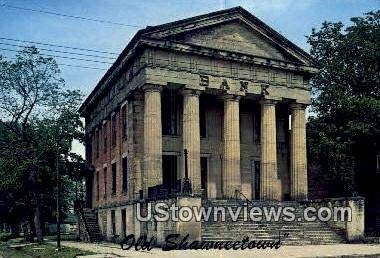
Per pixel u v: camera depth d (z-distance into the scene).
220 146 39.34
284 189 41.69
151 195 31.95
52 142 46.88
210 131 39.22
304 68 39.69
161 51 34.44
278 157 42.00
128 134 36.28
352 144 43.62
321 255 22.23
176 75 34.59
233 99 36.75
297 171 39.31
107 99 44.50
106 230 42.84
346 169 42.34
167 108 37.78
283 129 42.75
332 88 44.28
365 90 45.53
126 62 36.81
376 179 46.06
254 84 37.69
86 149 55.03
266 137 37.94
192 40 35.78
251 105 41.38
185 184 27.81
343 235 32.53
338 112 43.88
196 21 35.53
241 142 40.50
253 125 41.19
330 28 46.25
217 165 38.97
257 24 38.09
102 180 45.94
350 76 45.22
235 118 36.62
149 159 33.03
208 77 35.81
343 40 45.31
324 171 47.50
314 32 46.84
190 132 34.69
